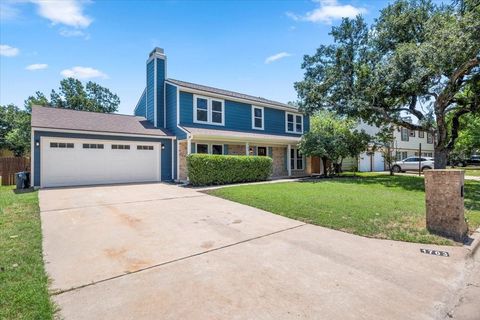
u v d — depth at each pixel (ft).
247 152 48.34
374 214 19.47
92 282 9.39
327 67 49.62
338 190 31.96
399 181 43.37
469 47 29.68
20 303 7.75
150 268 10.62
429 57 33.09
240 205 23.56
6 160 41.73
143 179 43.57
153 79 49.90
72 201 24.86
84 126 39.11
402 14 42.83
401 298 8.59
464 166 93.97
